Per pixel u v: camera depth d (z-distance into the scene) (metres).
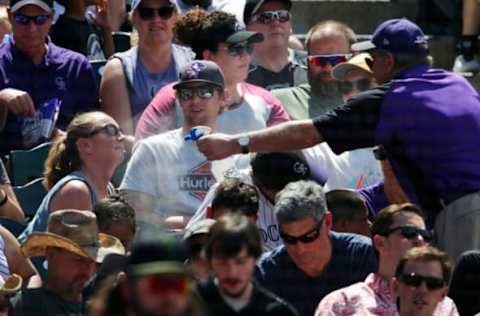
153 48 23.78
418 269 16.94
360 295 17.72
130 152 22.30
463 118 19.69
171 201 20.84
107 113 23.83
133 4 23.80
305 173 19.61
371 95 19.67
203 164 20.91
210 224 16.78
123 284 12.16
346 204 19.94
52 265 17.88
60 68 24.02
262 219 19.55
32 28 23.69
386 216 18.00
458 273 18.75
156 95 22.61
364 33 32.00
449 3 30.30
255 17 25.03
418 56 20.00
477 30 30.03
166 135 21.14
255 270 18.16
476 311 18.67
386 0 32.00
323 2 32.00
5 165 22.80
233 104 22.23
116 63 23.86
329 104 23.33
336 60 23.42
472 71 29.86
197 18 22.91
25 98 23.00
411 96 19.64
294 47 27.38
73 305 17.83
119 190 20.86
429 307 17.05
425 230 17.98
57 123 23.77
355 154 21.55
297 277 18.12
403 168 19.89
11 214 21.23
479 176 19.77
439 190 19.83
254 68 25.02
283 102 23.48
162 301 12.12
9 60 23.84
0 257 19.06
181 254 12.25
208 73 21.11
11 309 17.72
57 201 19.80
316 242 17.97
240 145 19.50
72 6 26.62
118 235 19.03
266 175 19.47
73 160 20.20
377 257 18.30
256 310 15.70
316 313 17.73
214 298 15.62
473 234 19.73
